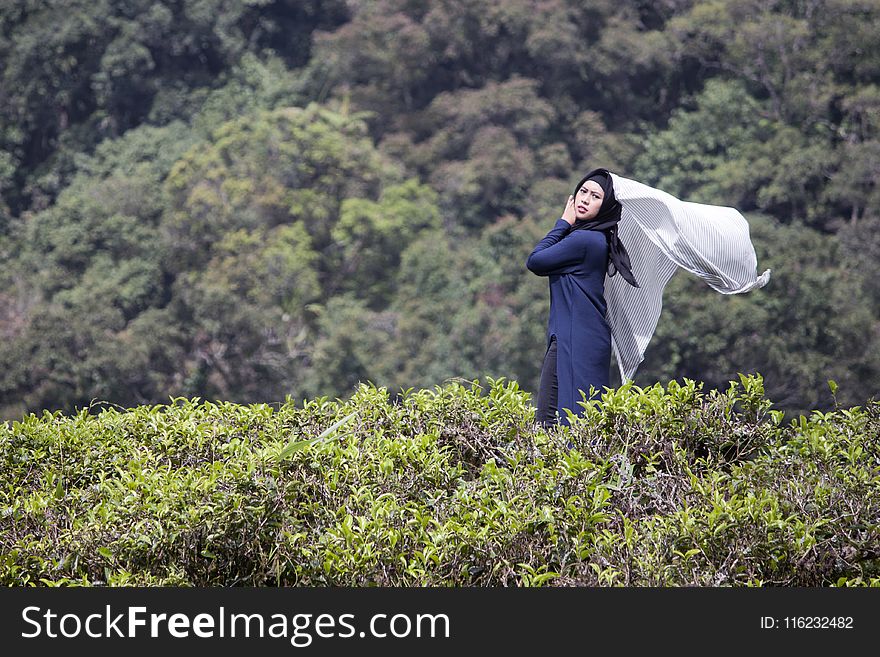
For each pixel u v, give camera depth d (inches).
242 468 229.9
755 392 285.0
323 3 3631.9
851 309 1943.9
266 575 219.9
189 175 2476.6
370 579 213.9
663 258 340.8
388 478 249.9
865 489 236.4
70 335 2050.9
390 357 2055.9
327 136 2581.2
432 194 2679.6
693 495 242.5
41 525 237.3
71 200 2506.2
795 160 2481.5
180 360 2158.0
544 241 333.1
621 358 346.6
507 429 285.9
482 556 218.4
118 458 273.4
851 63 2741.1
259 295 2240.4
